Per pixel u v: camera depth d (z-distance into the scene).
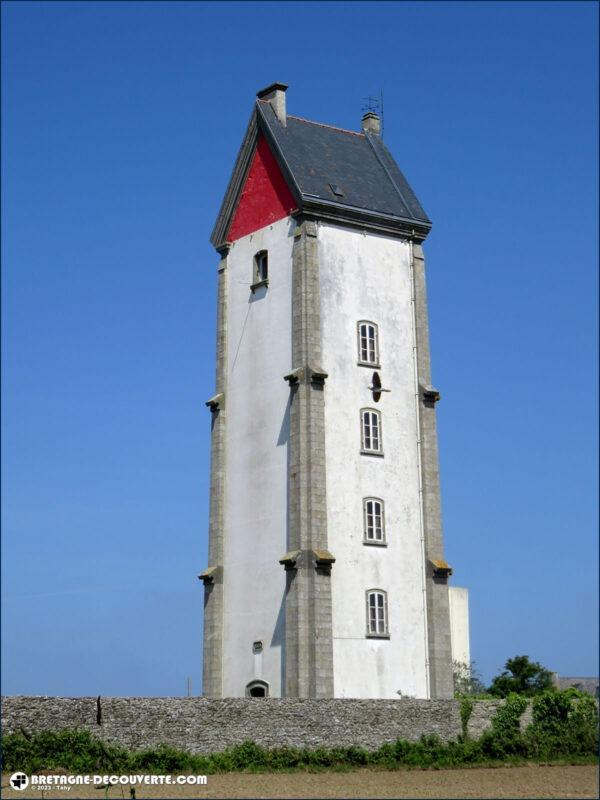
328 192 73.94
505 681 97.25
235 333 76.00
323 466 69.88
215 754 55.66
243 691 70.62
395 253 76.19
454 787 50.12
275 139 75.12
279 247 74.12
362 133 80.75
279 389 72.31
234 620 72.12
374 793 47.81
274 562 70.25
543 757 62.47
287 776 53.50
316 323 71.69
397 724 62.28
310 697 66.50
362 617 69.50
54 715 52.50
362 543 70.50
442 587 72.38
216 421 75.38
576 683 115.12
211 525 74.44
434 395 74.88
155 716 55.00
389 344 74.50
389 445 72.94
